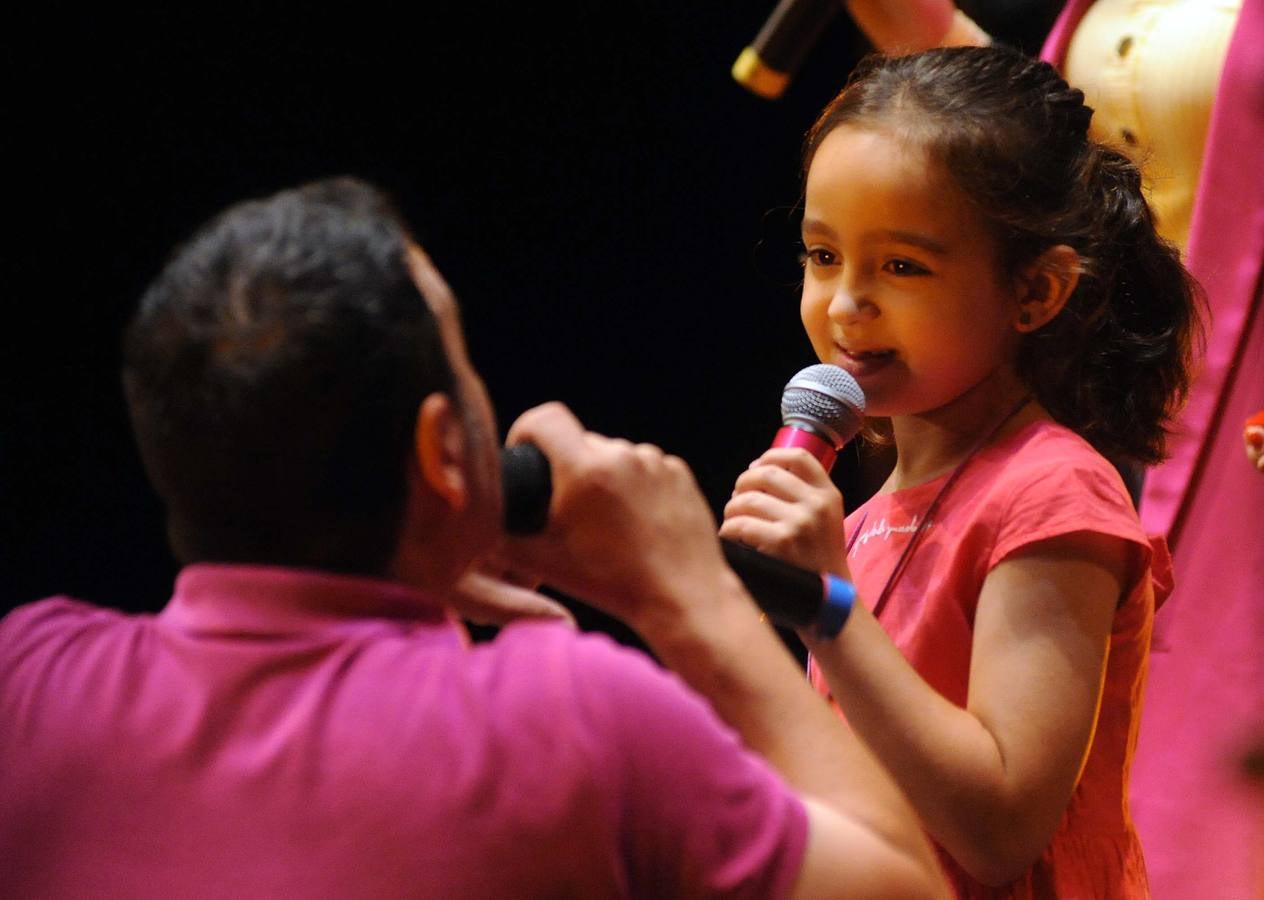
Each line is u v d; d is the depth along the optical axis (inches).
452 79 558.3
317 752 122.7
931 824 182.7
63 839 125.6
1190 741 269.7
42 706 132.4
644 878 125.2
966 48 225.3
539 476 148.2
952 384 212.1
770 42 352.5
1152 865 268.5
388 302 129.3
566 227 584.7
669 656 142.5
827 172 212.4
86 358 536.7
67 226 526.3
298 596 130.0
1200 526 275.4
